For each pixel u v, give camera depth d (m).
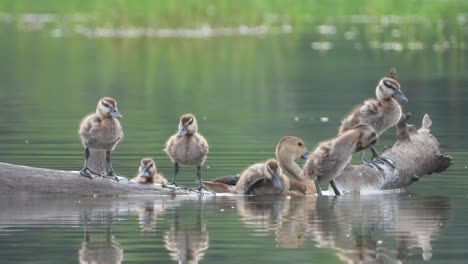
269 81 35.69
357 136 17.19
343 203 16.73
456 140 22.98
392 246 13.55
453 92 31.56
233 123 26.17
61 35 52.41
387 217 15.42
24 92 32.81
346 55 43.09
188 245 13.67
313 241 13.84
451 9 54.75
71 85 34.81
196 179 18.53
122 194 17.06
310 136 23.84
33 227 14.79
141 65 41.12
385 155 18.50
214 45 48.53
